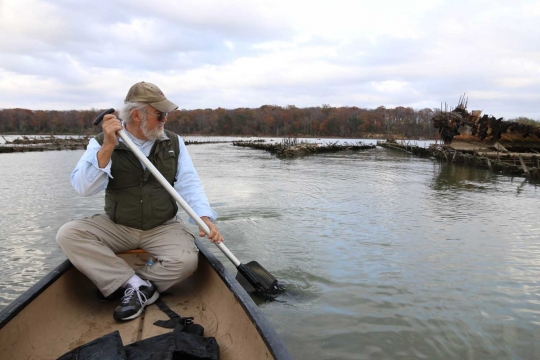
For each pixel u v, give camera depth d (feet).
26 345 6.23
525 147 81.66
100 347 5.85
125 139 7.52
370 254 16.53
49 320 7.05
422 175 51.34
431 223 22.38
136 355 5.83
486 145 85.46
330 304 11.87
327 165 68.28
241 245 17.53
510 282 13.78
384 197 31.73
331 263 15.34
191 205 8.84
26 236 18.86
